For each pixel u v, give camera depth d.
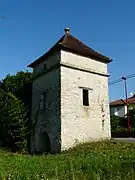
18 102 22.84
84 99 22.08
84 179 8.59
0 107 22.83
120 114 49.59
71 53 21.72
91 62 22.92
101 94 22.98
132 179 8.07
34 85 24.33
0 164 13.05
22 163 13.28
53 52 21.92
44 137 22.30
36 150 21.94
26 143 22.16
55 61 21.55
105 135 22.14
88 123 21.31
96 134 21.56
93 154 15.34
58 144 19.61
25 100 26.08
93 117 21.80
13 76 28.17
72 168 10.13
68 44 22.08
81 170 9.88
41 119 22.31
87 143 20.61
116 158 12.40
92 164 10.79
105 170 9.59
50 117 21.14
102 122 22.30
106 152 16.12
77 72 21.77
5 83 27.02
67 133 19.89
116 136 32.47
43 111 22.20
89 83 22.36
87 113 21.50
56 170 9.76
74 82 21.34
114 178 8.32
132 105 46.28
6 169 11.57
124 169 9.52
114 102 52.81
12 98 23.45
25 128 22.08
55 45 23.12
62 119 19.91
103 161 11.44
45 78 22.72
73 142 20.05
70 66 21.31
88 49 23.81
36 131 22.59
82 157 14.13
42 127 21.95
